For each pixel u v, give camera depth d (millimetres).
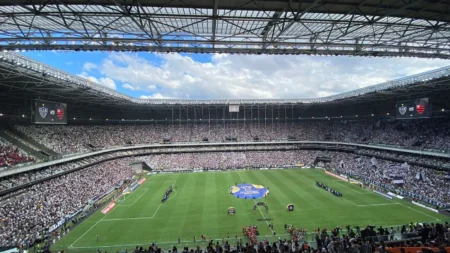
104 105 81750
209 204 49219
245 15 20062
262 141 96250
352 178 67938
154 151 90125
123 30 21594
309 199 50906
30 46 21859
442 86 57156
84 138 74188
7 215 36062
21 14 17641
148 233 36938
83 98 66562
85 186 54219
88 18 20688
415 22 22609
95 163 67875
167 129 100438
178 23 21281
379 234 28609
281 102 91688
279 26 22312
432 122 71750
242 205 48219
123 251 30750
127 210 46750
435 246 16781
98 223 40906
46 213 40219
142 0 17297
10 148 48969
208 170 83375
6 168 40656
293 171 80250
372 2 17953
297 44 22531
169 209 46938
